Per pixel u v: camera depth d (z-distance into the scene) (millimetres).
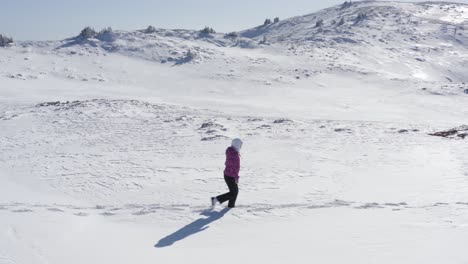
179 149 17500
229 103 43188
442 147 16531
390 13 130375
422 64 80250
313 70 61250
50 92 45812
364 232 6352
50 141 19797
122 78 55344
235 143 8219
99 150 17406
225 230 6801
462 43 101188
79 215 7637
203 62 63906
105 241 6281
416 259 5145
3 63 57562
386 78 58125
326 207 8023
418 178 11234
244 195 9945
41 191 11172
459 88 50812
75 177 12633
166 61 64312
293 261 5309
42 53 64125
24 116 28109
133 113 29828
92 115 28219
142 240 6375
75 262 5406
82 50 66500
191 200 9812
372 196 9484
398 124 29281
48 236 6293
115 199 10234
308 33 115750
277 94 48906
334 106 42500
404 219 6965
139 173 13016
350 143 18422
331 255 5445
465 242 5656
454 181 10734
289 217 7398
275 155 15836
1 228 6426
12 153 17016
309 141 19250
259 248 5875
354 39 91438
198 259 5520
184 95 47719
